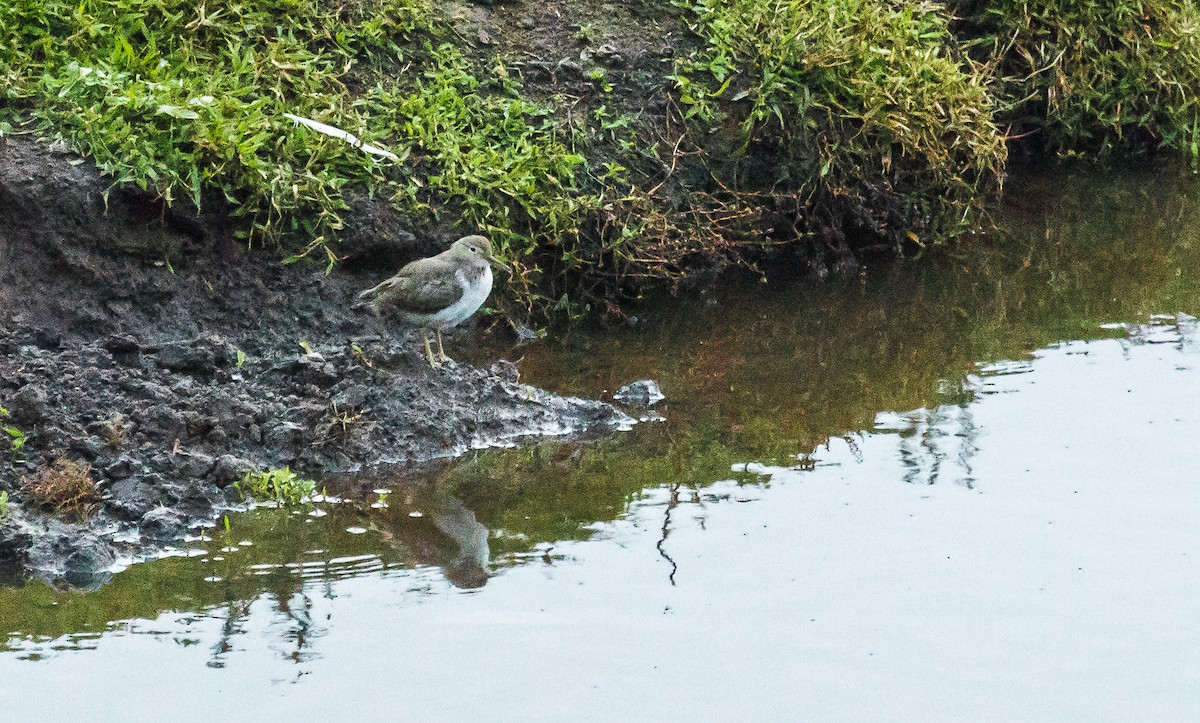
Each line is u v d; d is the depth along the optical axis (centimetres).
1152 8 1816
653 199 1448
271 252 1270
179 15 1342
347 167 1317
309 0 1417
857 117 1520
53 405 1052
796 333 1368
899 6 1667
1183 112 1844
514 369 1239
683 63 1495
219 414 1085
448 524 998
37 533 949
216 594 890
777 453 1107
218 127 1235
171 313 1216
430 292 1166
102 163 1206
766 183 1507
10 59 1262
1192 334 1338
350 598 884
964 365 1280
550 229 1384
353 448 1100
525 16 1502
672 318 1403
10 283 1165
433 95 1398
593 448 1130
